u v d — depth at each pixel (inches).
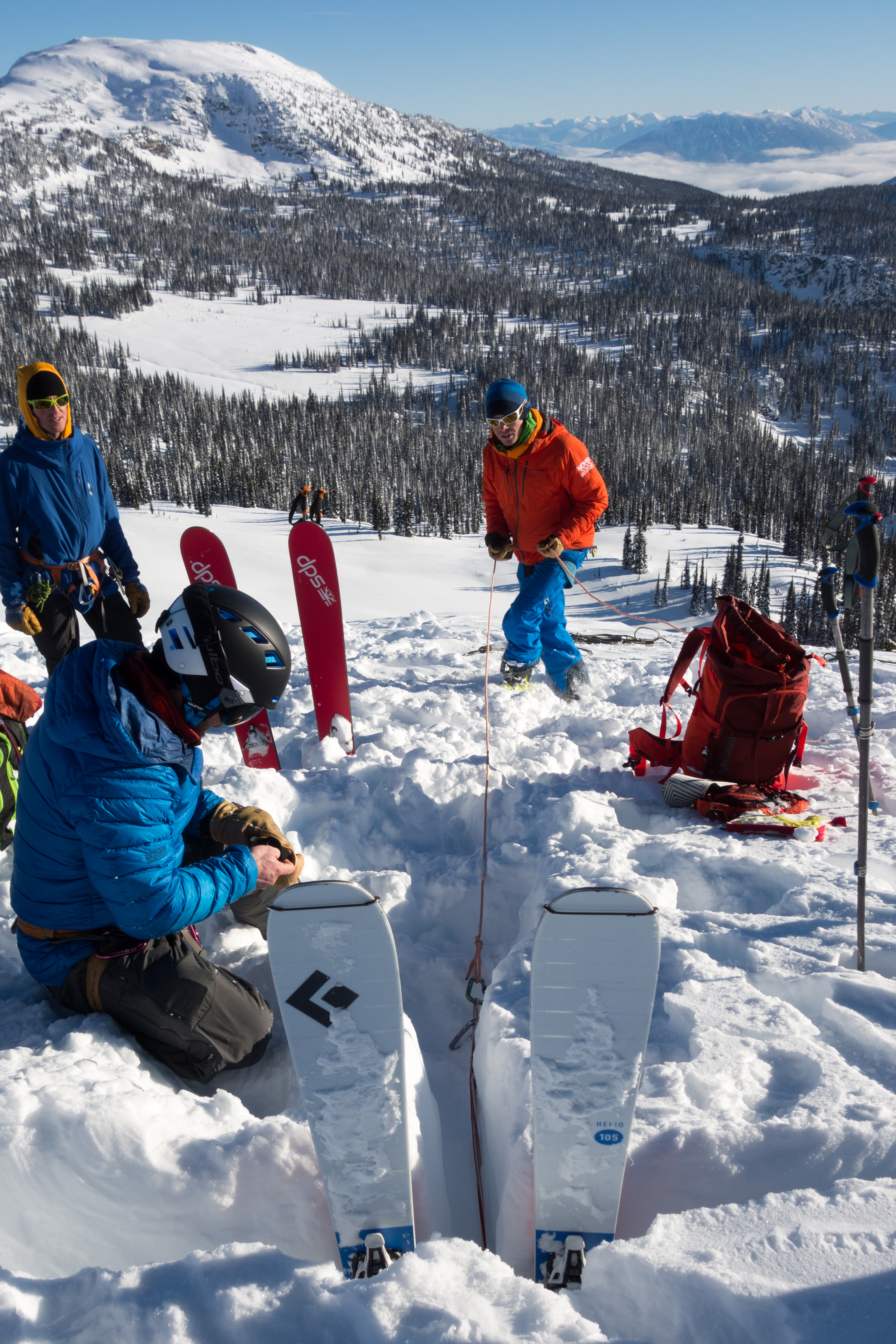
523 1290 43.2
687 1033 64.4
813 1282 41.4
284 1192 54.1
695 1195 52.0
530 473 159.3
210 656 62.8
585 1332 40.7
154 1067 68.9
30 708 105.7
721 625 120.1
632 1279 44.1
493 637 257.3
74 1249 54.7
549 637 171.0
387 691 167.8
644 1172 52.6
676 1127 53.4
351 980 51.1
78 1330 42.5
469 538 4180.6
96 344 7037.4
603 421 6077.8
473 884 97.7
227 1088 71.0
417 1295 42.6
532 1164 53.4
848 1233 44.0
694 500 4904.0
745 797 110.1
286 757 138.9
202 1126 58.6
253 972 83.3
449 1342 39.4
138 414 5290.4
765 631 122.2
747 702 114.2
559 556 159.3
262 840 79.9
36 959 71.9
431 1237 54.7
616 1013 49.6
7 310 7564.0
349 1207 50.9
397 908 95.1
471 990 78.2
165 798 65.9
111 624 140.9
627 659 210.8
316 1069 51.3
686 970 71.8
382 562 3464.6
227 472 4576.8
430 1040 80.3
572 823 103.0
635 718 157.5
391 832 110.3
